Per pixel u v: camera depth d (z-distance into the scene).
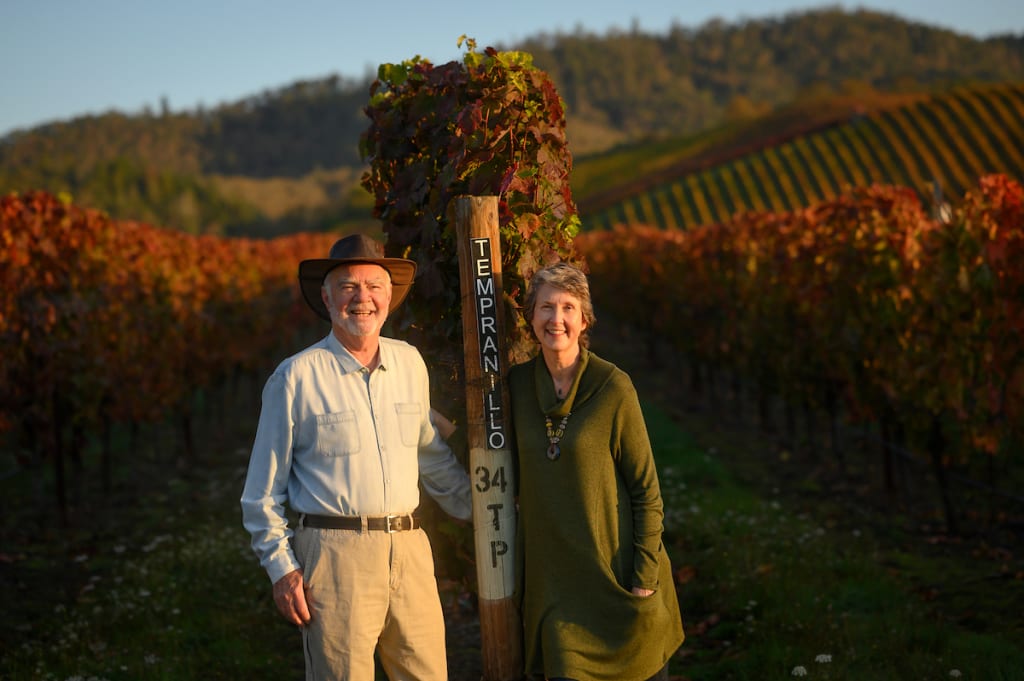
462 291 3.11
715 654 4.56
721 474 9.20
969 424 6.87
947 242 7.03
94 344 8.34
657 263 16.75
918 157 51.03
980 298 6.70
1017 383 6.54
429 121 3.89
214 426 14.22
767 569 5.68
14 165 189.38
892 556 6.32
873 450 10.68
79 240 8.70
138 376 9.75
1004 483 8.16
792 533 6.67
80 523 8.20
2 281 7.69
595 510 2.91
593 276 25.22
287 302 17.91
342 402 2.90
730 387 16.48
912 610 4.93
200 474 10.62
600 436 2.91
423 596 3.02
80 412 8.20
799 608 4.90
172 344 10.77
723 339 12.74
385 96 4.11
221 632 5.00
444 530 3.94
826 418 12.60
